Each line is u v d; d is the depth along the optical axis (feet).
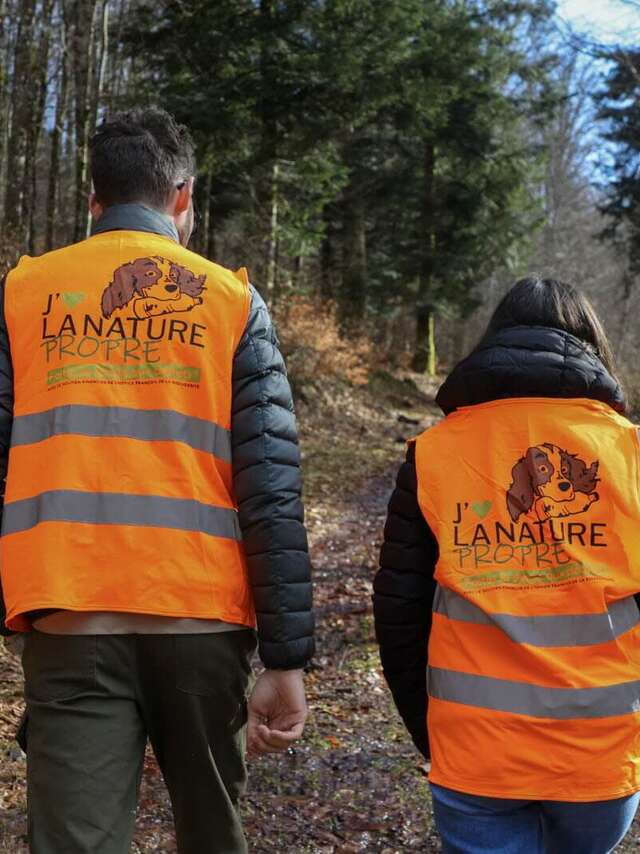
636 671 6.23
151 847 10.55
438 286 86.69
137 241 6.72
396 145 84.58
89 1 45.14
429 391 80.38
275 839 11.15
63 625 6.07
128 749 6.11
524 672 6.19
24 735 6.43
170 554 6.14
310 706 15.75
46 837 5.87
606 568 6.28
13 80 54.90
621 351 68.74
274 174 58.08
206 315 6.53
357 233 86.28
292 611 6.33
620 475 6.47
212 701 6.31
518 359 6.63
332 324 64.54
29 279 6.73
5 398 6.54
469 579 6.38
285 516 6.38
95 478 6.18
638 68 34.81
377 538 30.55
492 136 81.87
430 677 6.58
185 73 51.49
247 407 6.50
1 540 6.32
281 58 48.49
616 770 6.11
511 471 6.53
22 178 56.03
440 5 63.46
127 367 6.39
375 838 11.30
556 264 131.13
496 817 6.29
